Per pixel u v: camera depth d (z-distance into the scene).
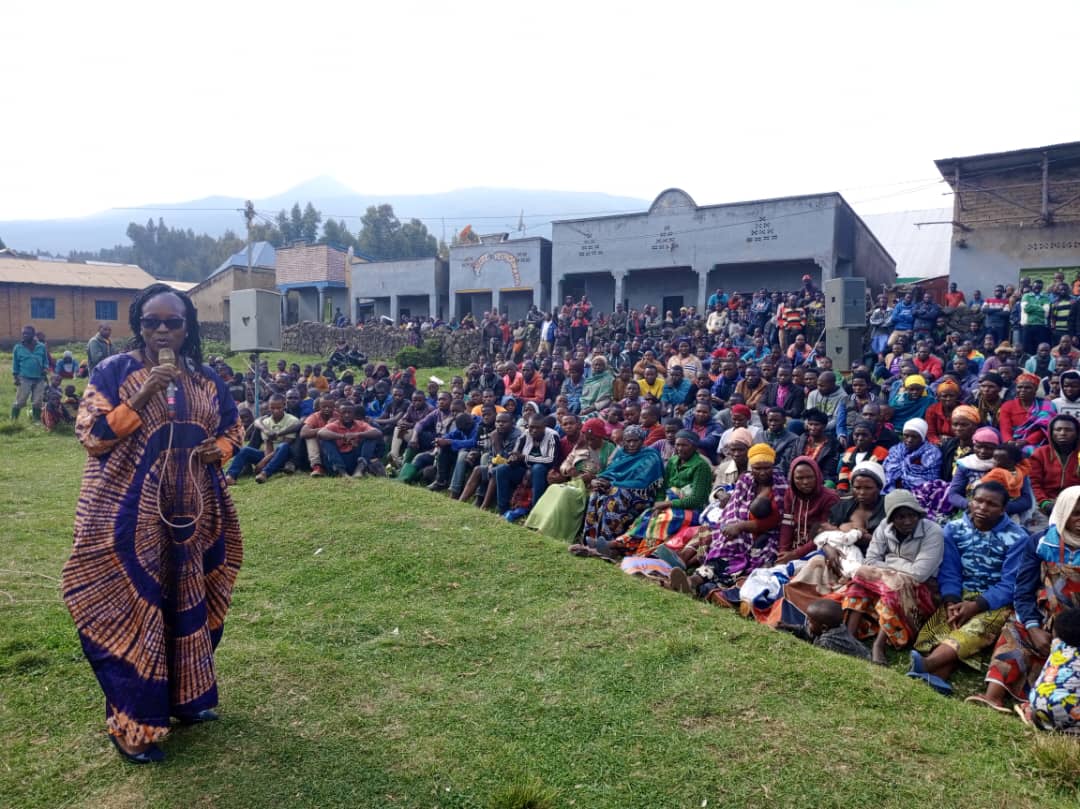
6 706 3.98
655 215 27.06
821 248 23.86
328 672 4.43
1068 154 18.56
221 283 40.25
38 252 67.38
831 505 6.25
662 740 3.79
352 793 3.31
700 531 6.90
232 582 3.85
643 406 9.27
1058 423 6.48
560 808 3.25
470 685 4.38
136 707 3.31
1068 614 4.07
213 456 3.65
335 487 9.33
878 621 5.14
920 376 8.91
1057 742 3.70
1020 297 14.67
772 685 4.34
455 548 6.84
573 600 5.70
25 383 15.77
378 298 37.62
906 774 3.52
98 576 3.34
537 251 31.30
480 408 11.47
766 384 11.12
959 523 5.33
